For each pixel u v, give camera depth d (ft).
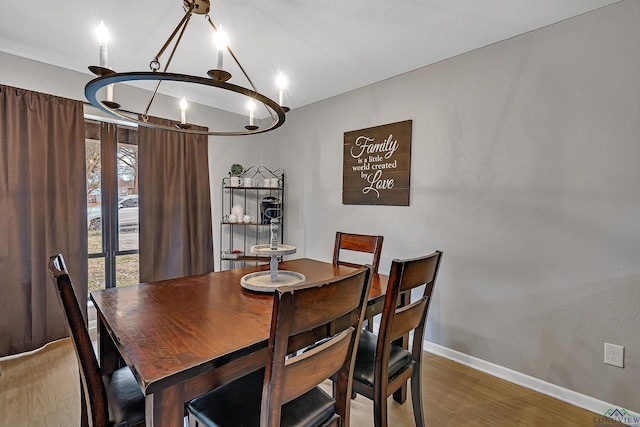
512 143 6.85
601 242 5.82
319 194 11.19
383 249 9.30
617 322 5.68
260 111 12.45
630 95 5.50
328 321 3.16
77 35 7.04
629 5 5.49
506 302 7.00
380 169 9.30
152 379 2.76
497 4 5.80
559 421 5.63
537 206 6.54
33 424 5.41
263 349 3.56
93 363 3.42
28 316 7.82
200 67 8.61
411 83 8.62
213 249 11.89
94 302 4.82
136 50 7.66
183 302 4.76
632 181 5.51
